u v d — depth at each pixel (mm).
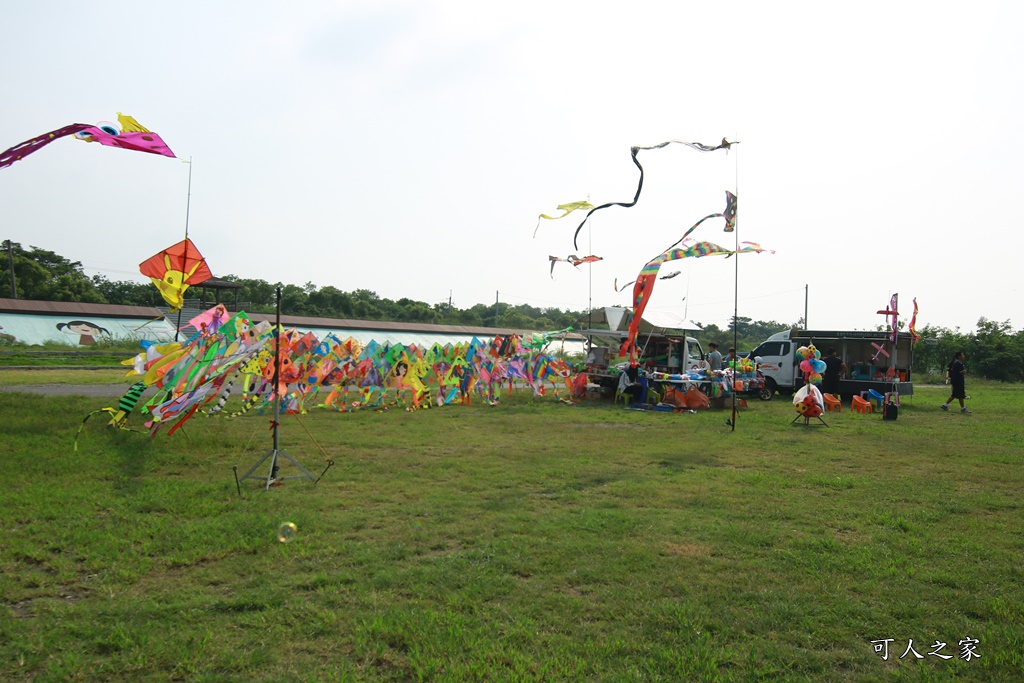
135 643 3992
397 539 6039
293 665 3811
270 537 6000
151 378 10664
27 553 5410
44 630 4156
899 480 9016
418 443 11438
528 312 78250
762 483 8664
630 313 21578
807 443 12281
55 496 7094
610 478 8828
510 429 13508
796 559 5617
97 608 4461
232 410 15547
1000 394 26516
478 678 3684
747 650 4062
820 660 3971
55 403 14281
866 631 4355
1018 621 4512
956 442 12586
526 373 20469
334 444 11172
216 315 12133
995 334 39438
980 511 7438
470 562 5438
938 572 5387
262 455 9953
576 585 5027
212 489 7707
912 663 3979
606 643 4070
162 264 10234
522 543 5930
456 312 68062
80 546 5645
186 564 5367
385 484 8258
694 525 6582
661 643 4117
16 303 38188
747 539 6145
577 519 6742
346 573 5152
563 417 15906
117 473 8344
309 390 16047
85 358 31953
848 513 7203
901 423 15781
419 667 3756
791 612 4570
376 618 4316
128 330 39781
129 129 8508
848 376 21984
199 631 4180
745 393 22172
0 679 3596
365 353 17125
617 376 20578
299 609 4488
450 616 4379
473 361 18875
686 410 17766
